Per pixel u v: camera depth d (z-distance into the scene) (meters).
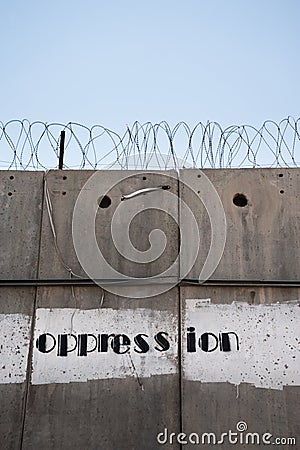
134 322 5.91
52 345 5.83
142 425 5.56
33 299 6.00
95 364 5.76
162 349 5.81
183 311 5.93
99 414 5.60
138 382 5.70
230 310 5.93
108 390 5.68
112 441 5.52
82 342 5.84
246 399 5.62
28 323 5.91
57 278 6.08
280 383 5.68
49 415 5.60
